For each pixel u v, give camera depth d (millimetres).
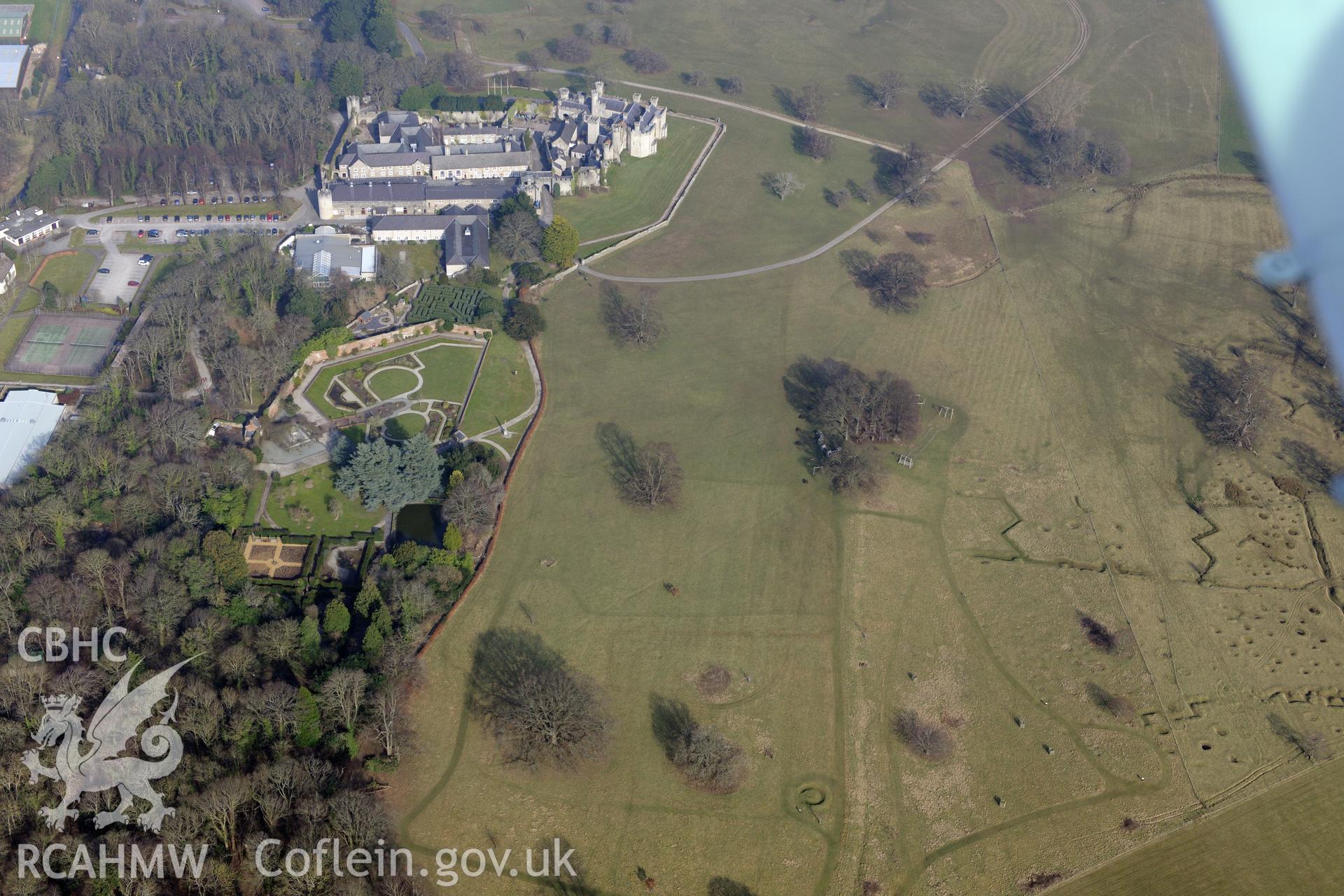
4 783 167500
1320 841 186875
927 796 193750
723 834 186250
